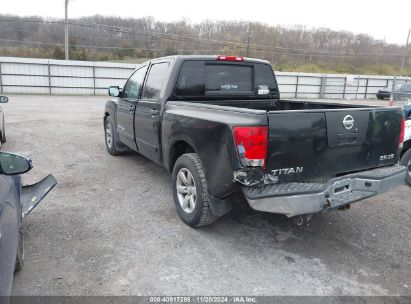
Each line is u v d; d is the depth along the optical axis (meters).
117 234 3.78
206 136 3.46
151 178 5.73
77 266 3.17
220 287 2.94
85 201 4.70
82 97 27.58
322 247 3.63
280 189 3.02
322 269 3.23
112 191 5.10
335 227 4.10
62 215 4.23
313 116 3.16
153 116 4.70
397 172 3.66
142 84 5.35
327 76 38.53
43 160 6.79
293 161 3.14
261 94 5.33
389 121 3.74
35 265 3.16
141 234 3.79
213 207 3.56
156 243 3.61
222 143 3.20
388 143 3.78
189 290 2.89
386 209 4.71
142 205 4.60
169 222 4.10
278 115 3.00
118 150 6.96
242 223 4.12
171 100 4.50
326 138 3.26
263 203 2.99
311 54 63.72
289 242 3.72
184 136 3.89
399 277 3.15
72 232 3.80
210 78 4.77
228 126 3.12
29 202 3.68
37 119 12.73
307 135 3.14
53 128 10.70
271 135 2.98
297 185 3.10
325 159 3.31
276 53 60.34
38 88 29.39
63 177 5.72
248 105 5.19
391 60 68.69
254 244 3.65
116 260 3.28
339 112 3.31
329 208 3.14
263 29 59.78
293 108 5.30
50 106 18.62
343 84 39.50
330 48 66.00
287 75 36.66
